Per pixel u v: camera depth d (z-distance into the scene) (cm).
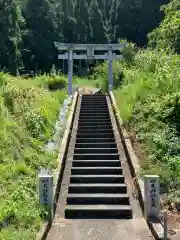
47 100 1427
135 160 1009
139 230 738
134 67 2223
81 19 5978
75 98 1764
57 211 836
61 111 1470
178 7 1786
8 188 802
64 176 988
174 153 989
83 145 1180
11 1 4481
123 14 6406
